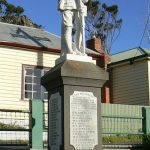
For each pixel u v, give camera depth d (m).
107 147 13.23
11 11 47.09
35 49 21.30
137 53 28.23
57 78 10.70
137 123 18.02
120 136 15.84
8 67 20.52
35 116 12.50
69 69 10.55
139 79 26.77
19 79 20.69
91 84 10.80
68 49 11.70
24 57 21.02
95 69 10.88
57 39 23.58
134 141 14.55
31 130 12.45
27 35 22.55
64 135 10.42
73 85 10.63
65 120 10.45
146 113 13.77
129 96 27.34
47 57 21.66
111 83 28.72
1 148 12.55
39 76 21.34
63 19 11.98
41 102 12.69
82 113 10.66
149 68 26.33
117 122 17.34
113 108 19.73
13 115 16.94
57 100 10.87
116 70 28.59
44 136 14.03
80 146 10.54
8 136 15.49
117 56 29.92
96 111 10.81
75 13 12.20
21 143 13.74
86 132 10.64
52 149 11.02
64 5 12.07
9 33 21.98
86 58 11.11
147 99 25.97
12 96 20.38
